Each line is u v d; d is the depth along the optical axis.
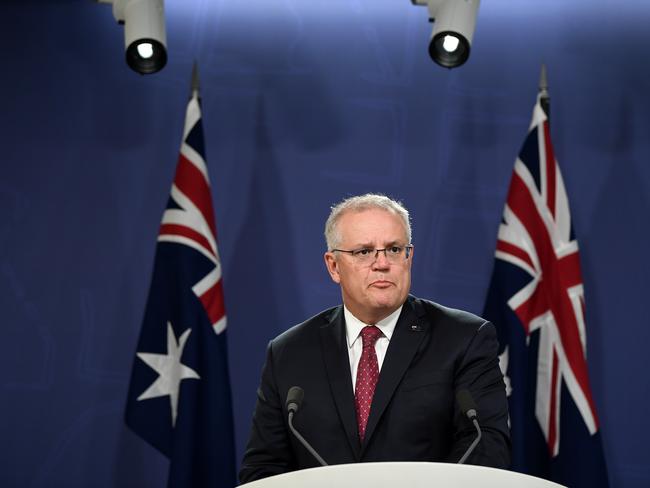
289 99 14.46
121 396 13.83
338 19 14.68
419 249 14.04
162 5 12.59
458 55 12.14
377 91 14.43
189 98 13.77
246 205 14.23
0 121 14.45
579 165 14.09
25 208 14.24
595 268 13.86
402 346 8.07
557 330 12.66
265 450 8.27
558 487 5.05
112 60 14.59
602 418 13.55
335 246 8.23
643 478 13.37
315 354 8.33
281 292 14.05
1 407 13.81
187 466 12.32
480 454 7.32
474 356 7.98
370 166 14.25
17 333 13.95
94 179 14.31
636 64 14.29
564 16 14.47
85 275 14.09
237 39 14.66
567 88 14.29
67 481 13.66
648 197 13.96
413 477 5.10
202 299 12.84
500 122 14.26
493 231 14.05
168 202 13.20
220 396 12.64
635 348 13.67
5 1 14.73
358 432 7.80
